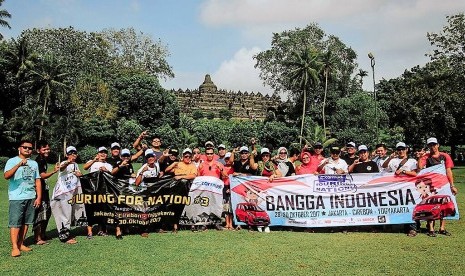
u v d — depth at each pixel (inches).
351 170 397.1
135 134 2199.8
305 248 303.6
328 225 371.2
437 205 359.9
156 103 2485.2
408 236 346.6
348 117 2452.0
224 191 399.5
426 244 315.9
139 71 2812.5
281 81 2659.9
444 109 1787.6
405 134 1993.1
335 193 376.2
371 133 2299.5
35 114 1920.5
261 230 372.8
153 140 425.7
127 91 2463.1
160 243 320.5
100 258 276.1
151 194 362.9
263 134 2427.4
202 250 297.3
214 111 4288.9
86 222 347.3
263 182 382.6
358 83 3016.7
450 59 1187.3
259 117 4232.3
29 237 351.9
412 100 1943.9
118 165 374.0
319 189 377.7
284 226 389.1
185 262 266.2
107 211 346.6
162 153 421.4
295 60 2222.0
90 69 2455.7
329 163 394.9
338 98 2623.0
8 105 2206.0
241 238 339.9
